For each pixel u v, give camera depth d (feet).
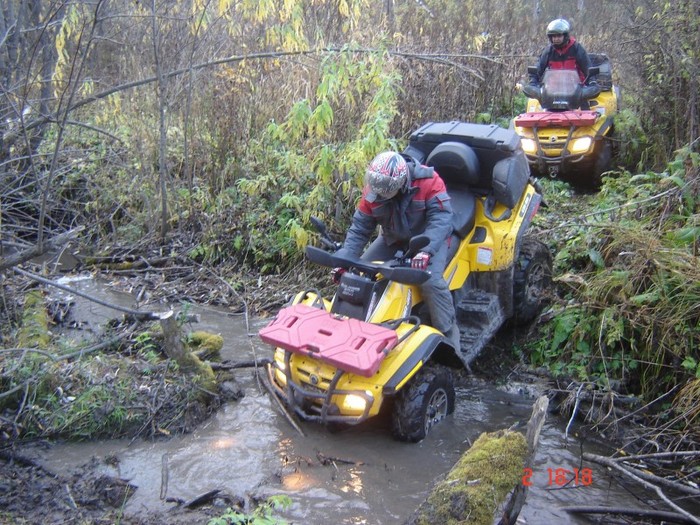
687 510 13.66
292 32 24.91
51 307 22.72
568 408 17.25
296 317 15.87
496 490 11.67
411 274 15.25
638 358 17.66
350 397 14.74
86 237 27.73
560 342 19.10
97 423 15.78
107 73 28.50
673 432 15.75
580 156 28.02
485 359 19.71
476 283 18.90
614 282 18.16
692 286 16.84
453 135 18.85
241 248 26.30
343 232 24.64
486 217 18.57
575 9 57.98
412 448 15.40
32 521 12.80
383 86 23.29
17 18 21.02
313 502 13.53
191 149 29.48
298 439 15.76
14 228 22.48
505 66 33.78
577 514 13.53
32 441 15.47
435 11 38.88
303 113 23.07
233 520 11.73
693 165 20.40
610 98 30.09
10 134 18.57
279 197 26.73
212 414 16.79
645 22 26.94
